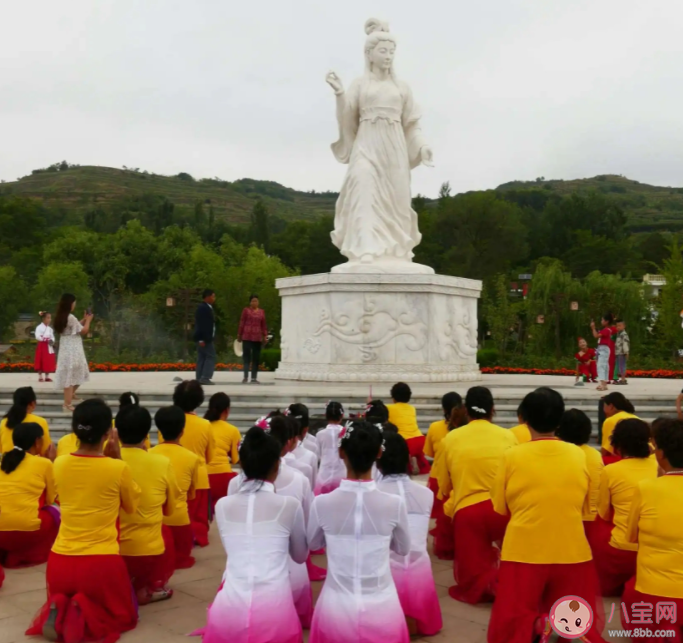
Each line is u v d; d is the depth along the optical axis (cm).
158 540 529
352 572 399
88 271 5372
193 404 704
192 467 609
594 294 3791
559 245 7519
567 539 429
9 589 564
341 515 403
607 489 535
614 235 7825
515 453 443
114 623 467
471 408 571
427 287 1390
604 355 1447
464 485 543
